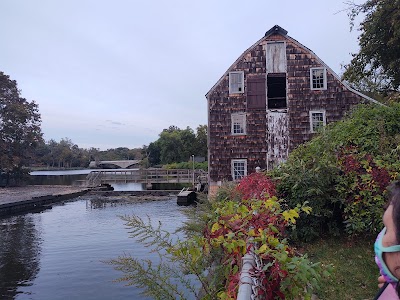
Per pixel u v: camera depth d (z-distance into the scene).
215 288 2.63
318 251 6.29
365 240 6.68
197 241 2.59
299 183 6.70
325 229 7.20
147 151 79.31
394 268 1.18
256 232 2.58
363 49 16.22
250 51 21.98
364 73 17.56
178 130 77.12
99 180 39.91
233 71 21.98
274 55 21.75
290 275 2.07
